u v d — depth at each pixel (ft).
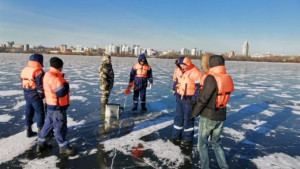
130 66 85.20
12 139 14.23
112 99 27.07
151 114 21.15
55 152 12.78
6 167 11.03
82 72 56.95
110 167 11.49
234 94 34.42
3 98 25.29
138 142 14.65
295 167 12.23
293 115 22.76
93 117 19.48
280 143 15.51
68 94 12.30
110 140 14.79
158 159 12.48
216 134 11.07
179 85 13.98
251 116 22.15
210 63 10.62
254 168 12.00
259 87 42.60
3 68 59.31
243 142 15.51
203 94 10.10
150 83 21.98
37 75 13.25
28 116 14.34
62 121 12.19
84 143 14.19
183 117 14.61
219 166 11.30
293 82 51.67
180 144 14.49
